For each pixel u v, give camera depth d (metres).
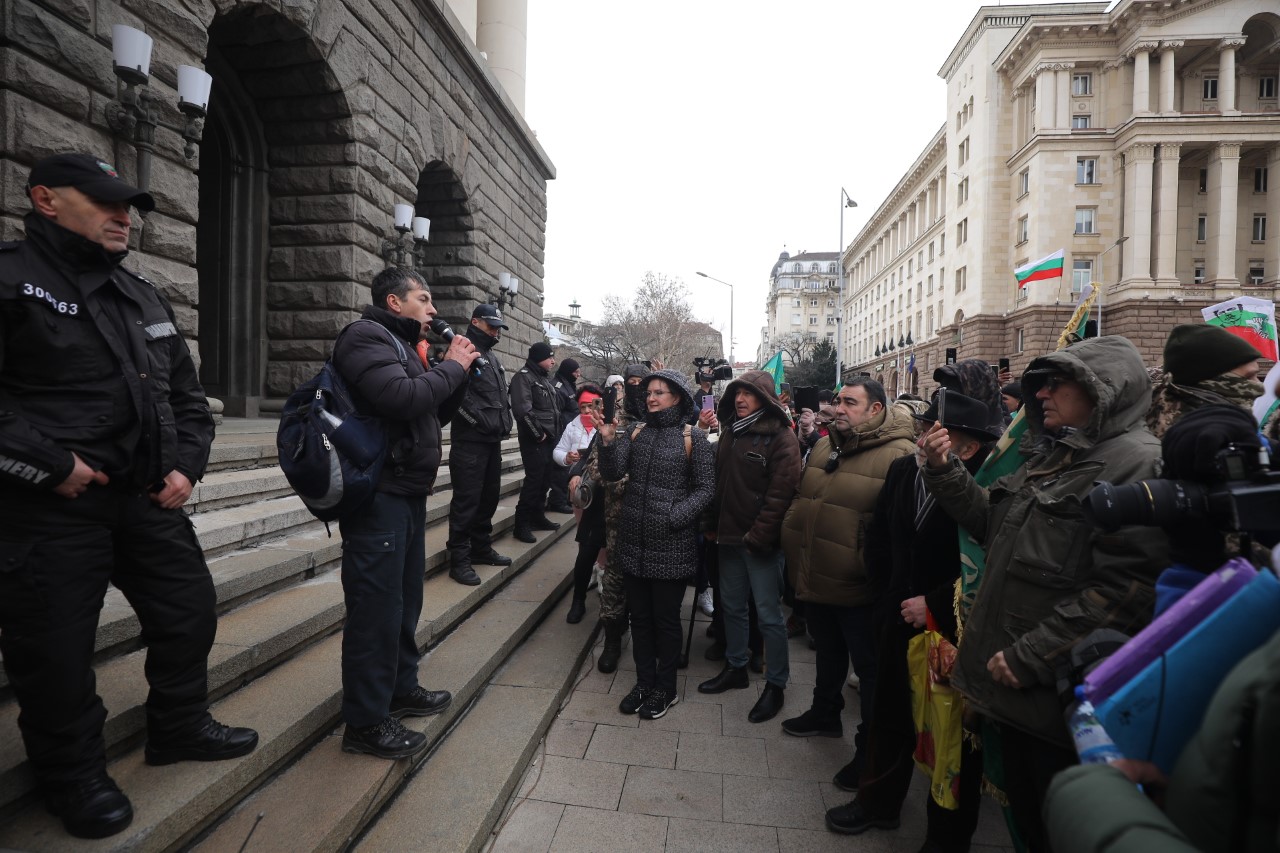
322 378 2.43
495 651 3.79
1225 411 1.51
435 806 2.54
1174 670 1.15
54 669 1.75
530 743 3.15
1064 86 34.91
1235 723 0.89
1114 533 1.74
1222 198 33.34
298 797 2.28
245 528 3.79
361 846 2.30
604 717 3.68
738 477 3.87
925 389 48.06
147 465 1.92
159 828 1.85
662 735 3.52
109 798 1.81
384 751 2.55
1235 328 3.92
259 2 5.75
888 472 3.04
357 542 2.49
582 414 5.73
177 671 2.10
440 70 9.47
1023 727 1.89
